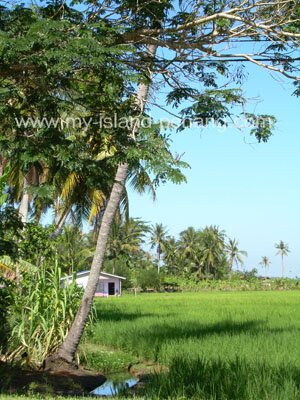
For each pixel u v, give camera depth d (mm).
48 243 17172
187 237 109875
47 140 8859
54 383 13422
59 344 15648
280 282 101375
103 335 19828
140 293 86438
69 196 24656
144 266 106375
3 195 11414
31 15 8641
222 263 112188
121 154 9406
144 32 9883
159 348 16578
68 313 15984
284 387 9922
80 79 9258
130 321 24547
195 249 108688
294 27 9734
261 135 10367
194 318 26703
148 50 10500
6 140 8734
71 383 13398
